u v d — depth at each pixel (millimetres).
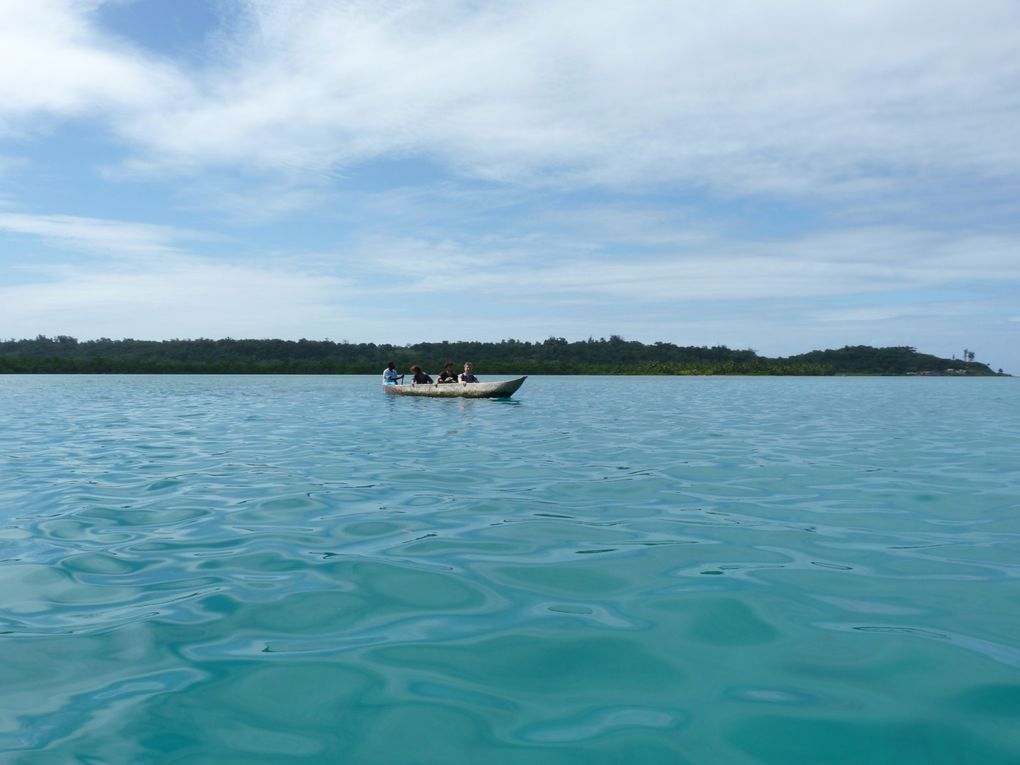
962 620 3266
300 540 4707
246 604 3498
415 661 2857
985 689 2600
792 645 2998
